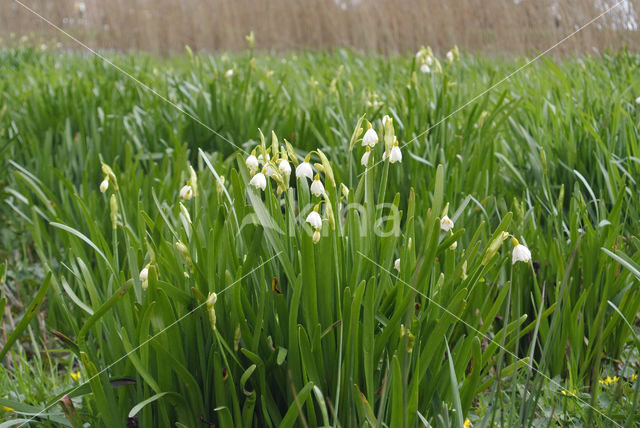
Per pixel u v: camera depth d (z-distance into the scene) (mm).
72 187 2223
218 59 5758
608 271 1824
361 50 6629
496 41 4844
